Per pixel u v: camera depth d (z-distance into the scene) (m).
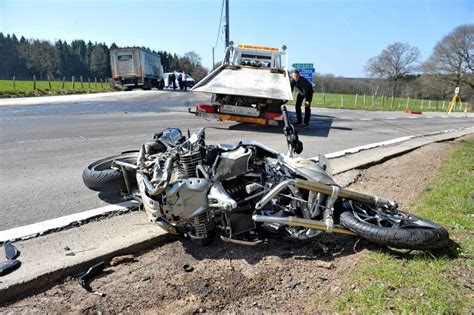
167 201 3.51
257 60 14.00
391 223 3.68
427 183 5.95
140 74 35.28
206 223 3.68
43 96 25.12
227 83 11.84
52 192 5.17
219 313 2.77
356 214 3.77
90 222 4.21
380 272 3.15
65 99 22.06
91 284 3.08
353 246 3.79
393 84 48.75
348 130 13.30
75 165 6.62
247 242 3.65
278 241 3.93
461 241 3.75
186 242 3.88
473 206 4.66
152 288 3.05
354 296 2.85
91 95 27.11
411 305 2.70
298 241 3.83
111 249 3.49
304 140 10.47
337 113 21.23
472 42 46.31
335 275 3.24
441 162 7.62
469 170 6.79
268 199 3.54
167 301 2.89
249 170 3.83
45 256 3.35
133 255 3.58
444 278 3.06
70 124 11.58
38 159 6.97
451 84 48.72
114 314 2.72
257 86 11.76
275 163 3.91
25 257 3.33
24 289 2.93
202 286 3.10
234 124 12.74
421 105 42.66
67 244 3.61
